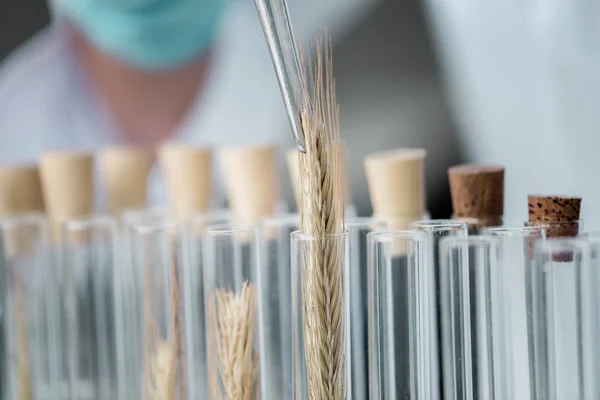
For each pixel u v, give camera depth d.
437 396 0.50
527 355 0.50
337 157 0.49
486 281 0.50
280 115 0.78
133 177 0.69
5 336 0.63
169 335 0.55
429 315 0.50
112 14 0.81
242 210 0.64
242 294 0.52
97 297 0.62
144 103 0.81
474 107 0.72
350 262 0.53
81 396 0.62
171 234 0.55
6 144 0.83
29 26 0.83
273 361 0.55
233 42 0.79
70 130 0.82
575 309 0.49
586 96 0.69
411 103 0.74
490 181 0.53
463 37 0.72
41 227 0.64
